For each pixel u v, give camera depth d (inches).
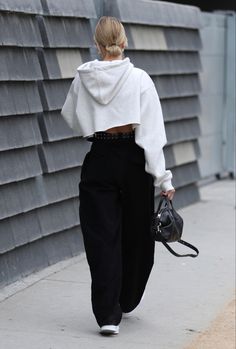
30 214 295.3
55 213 312.5
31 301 267.3
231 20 544.7
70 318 250.8
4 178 275.3
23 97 289.4
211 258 331.9
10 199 280.4
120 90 223.0
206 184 533.3
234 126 552.4
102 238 228.7
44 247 305.9
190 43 447.8
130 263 237.8
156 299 273.7
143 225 234.2
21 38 287.3
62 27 317.7
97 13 352.5
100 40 228.4
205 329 244.7
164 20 410.3
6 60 279.6
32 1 293.0
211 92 526.3
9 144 278.8
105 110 224.5
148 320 251.6
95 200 229.8
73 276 298.8
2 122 277.6
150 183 232.2
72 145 324.5
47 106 304.7
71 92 233.1
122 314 248.5
